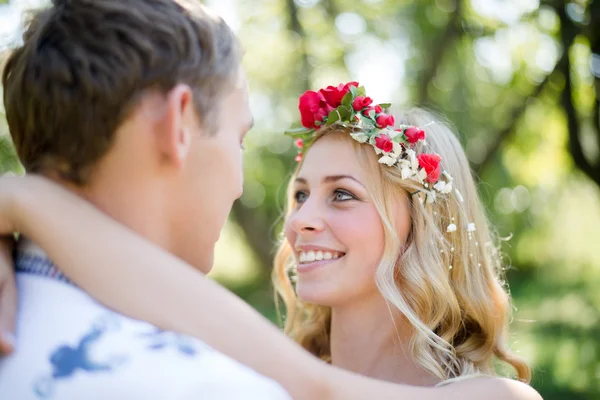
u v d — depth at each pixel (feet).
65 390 3.44
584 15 24.66
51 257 3.88
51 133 4.07
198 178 4.34
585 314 30.60
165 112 4.08
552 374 25.18
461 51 31.12
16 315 3.75
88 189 4.15
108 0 4.01
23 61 4.15
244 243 41.29
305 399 4.06
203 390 3.40
